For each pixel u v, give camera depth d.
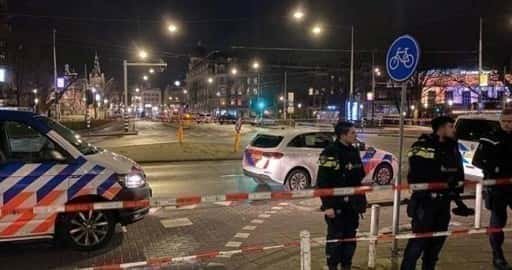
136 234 8.37
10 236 6.92
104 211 7.38
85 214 7.29
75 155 7.32
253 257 6.96
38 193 7.00
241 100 122.50
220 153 22.56
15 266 6.76
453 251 7.09
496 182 6.24
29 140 7.30
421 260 6.56
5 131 7.18
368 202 10.95
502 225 6.36
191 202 5.69
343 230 5.96
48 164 7.15
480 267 6.39
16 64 52.81
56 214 7.13
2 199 6.84
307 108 93.38
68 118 77.88
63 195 7.12
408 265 5.75
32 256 7.18
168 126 65.12
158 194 12.32
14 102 57.84
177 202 5.68
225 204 10.86
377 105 75.62
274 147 12.54
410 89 66.69
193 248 7.54
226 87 126.56
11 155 7.12
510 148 6.29
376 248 7.13
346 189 5.78
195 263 6.75
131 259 7.02
